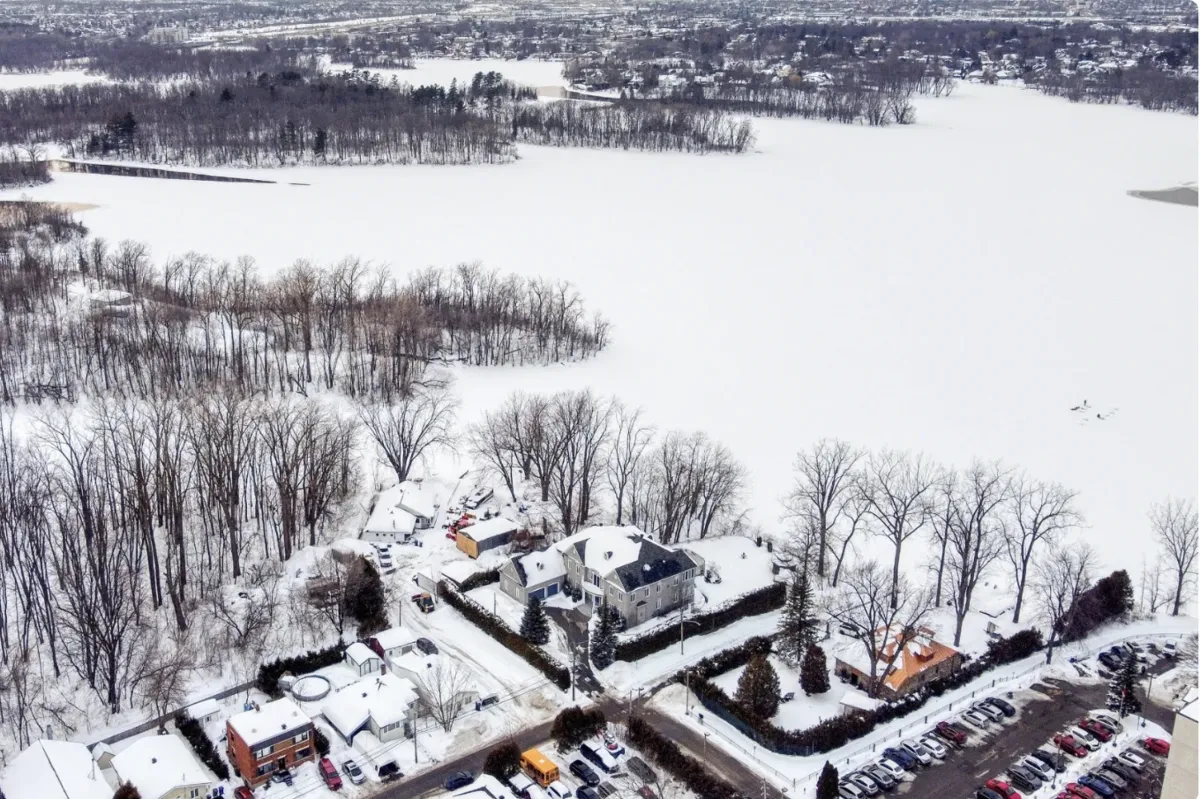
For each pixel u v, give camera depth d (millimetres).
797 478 148500
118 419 136250
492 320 198375
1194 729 68125
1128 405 180875
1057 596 111125
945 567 122188
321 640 107562
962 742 94562
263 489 127375
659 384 186250
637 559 112812
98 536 104750
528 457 139875
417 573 121625
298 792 87562
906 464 151375
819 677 101125
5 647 102875
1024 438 165750
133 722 95938
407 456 144000
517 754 90250
